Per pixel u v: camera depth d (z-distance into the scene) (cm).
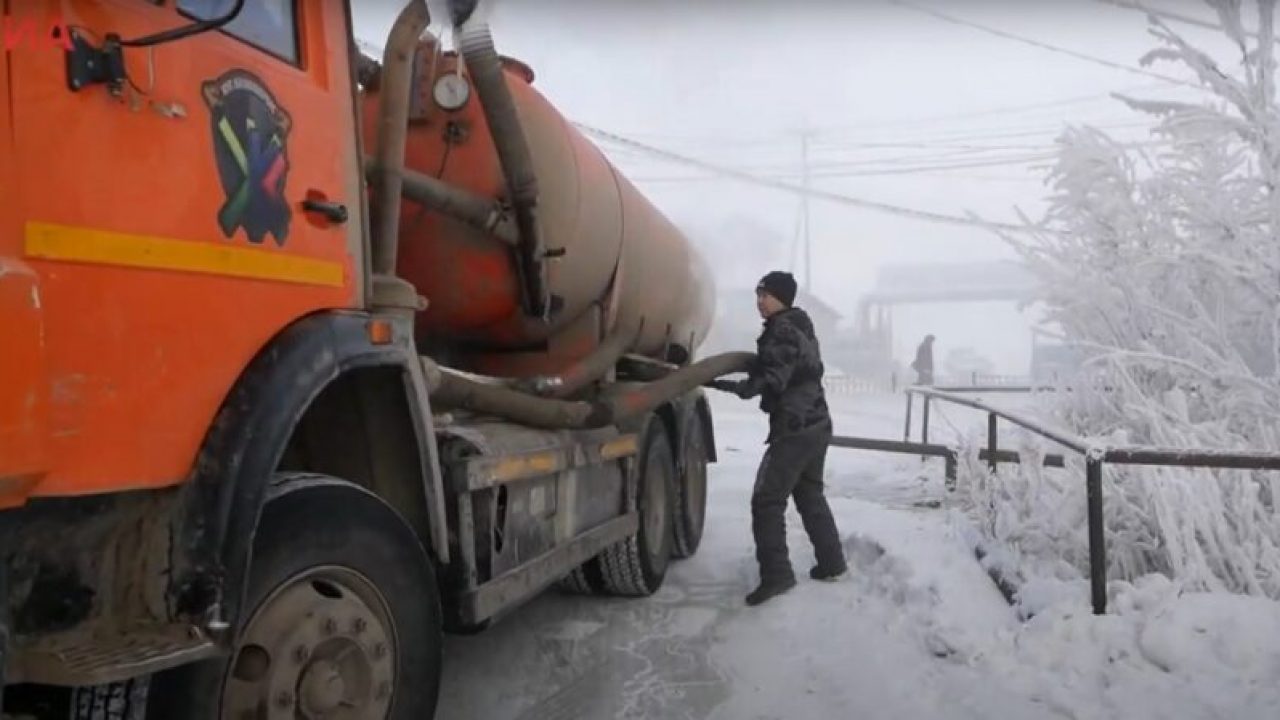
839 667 438
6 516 182
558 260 457
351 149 277
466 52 378
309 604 243
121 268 195
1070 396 625
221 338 221
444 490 334
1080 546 509
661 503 598
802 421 560
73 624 200
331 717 245
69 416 184
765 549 555
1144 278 590
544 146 454
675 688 420
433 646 287
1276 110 548
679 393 550
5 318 165
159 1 209
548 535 420
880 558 587
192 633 202
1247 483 466
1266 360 574
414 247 432
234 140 227
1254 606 405
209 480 212
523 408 405
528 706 401
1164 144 595
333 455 305
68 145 184
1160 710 358
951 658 439
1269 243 540
